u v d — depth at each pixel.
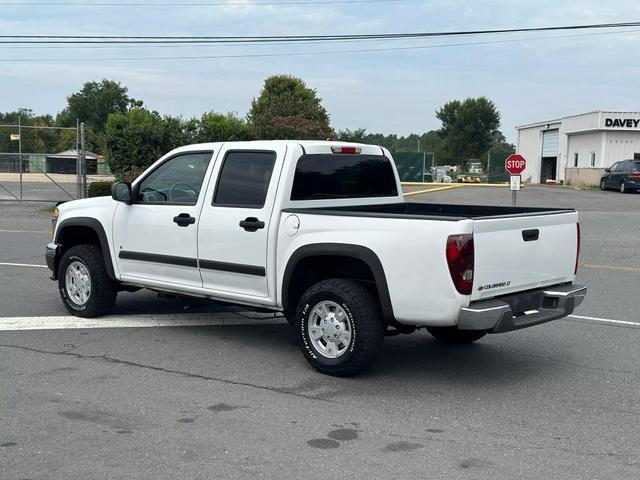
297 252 6.29
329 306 6.21
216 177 7.02
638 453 4.62
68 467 4.32
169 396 5.66
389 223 5.80
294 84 55.66
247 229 6.66
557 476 4.25
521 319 5.95
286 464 4.39
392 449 4.65
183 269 7.26
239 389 5.87
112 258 7.90
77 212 8.19
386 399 5.68
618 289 10.77
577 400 5.71
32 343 7.22
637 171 36.62
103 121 95.62
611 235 18.19
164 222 7.34
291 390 5.86
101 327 7.91
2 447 4.61
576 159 49.78
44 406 5.38
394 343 7.57
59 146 66.25
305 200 6.72
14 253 13.95
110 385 5.91
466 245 5.47
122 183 7.55
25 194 32.91
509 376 6.36
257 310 7.09
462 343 7.46
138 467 4.32
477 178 52.88
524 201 31.33
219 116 30.39
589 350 7.29
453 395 5.80
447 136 90.69
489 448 4.68
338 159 7.07
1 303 9.16
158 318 8.38
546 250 6.27
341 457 4.51
